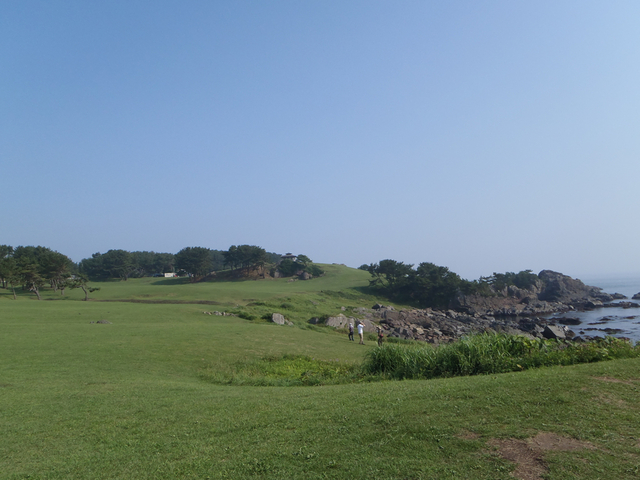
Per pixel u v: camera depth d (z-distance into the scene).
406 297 113.94
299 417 9.38
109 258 157.75
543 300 123.62
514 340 15.58
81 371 19.80
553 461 5.98
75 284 88.06
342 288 121.00
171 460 7.75
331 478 6.18
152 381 17.88
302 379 18.16
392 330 64.56
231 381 19.42
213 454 7.80
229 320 50.88
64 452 8.85
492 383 10.05
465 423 7.59
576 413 7.63
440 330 70.50
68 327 34.81
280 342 33.16
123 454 8.38
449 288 107.12
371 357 18.19
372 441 7.34
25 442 9.59
